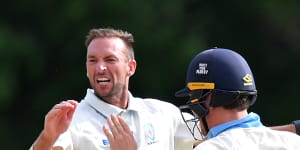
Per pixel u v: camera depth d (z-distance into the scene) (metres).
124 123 21.20
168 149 25.11
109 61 24.53
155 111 25.25
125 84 24.91
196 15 63.38
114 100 24.73
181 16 61.78
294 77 65.62
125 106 24.95
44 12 61.50
